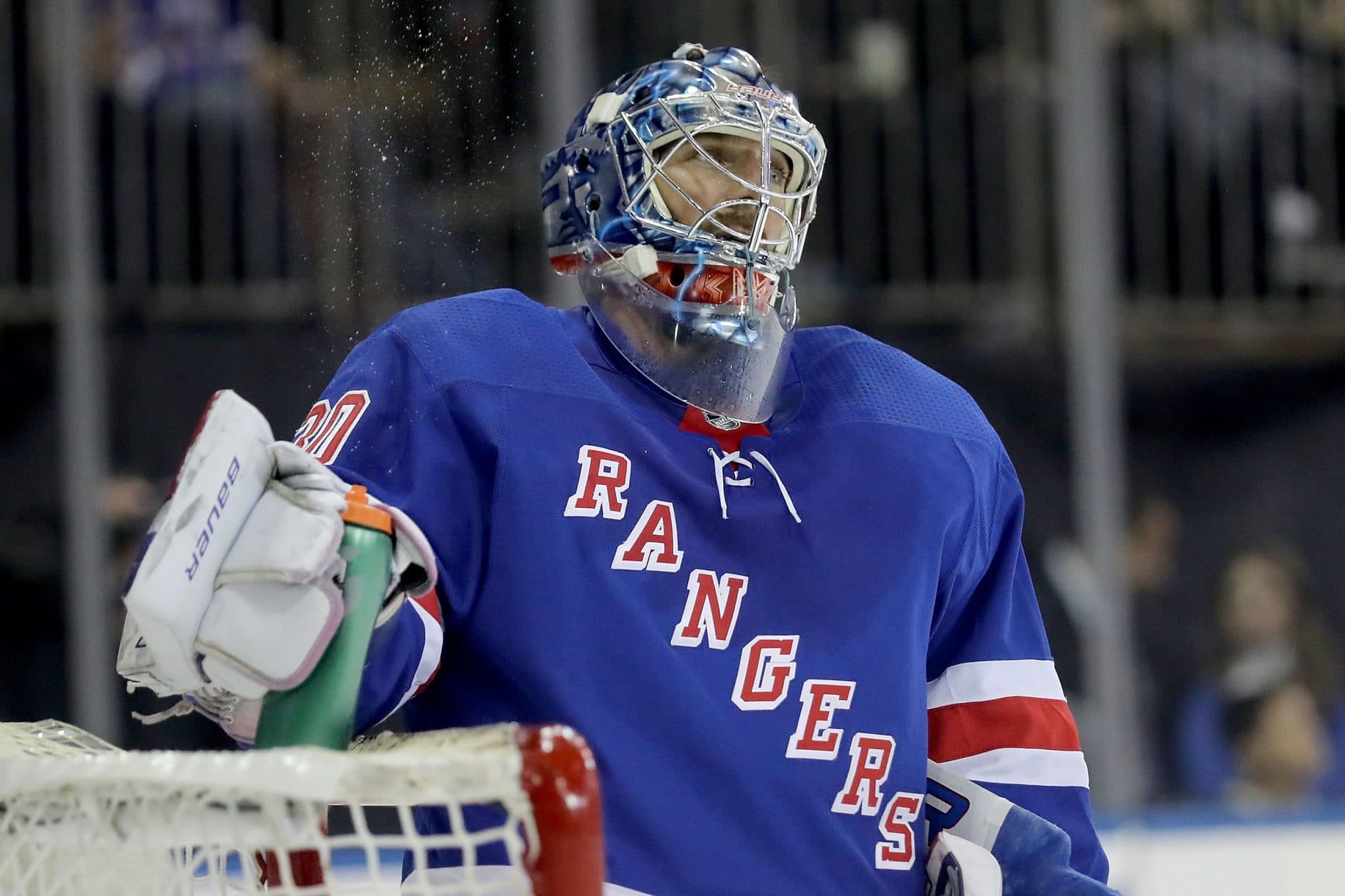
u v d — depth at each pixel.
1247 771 17.91
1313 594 19.02
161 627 4.27
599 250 5.66
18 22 15.49
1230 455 19.14
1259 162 18.73
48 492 15.45
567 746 3.79
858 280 17.59
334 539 4.39
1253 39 18.80
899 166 17.62
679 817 5.06
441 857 5.12
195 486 4.34
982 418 6.14
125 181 15.49
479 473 5.21
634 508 5.28
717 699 5.22
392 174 7.89
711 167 5.60
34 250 15.66
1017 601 6.23
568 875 3.74
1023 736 5.99
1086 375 16.44
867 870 5.35
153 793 3.88
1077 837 5.99
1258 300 18.75
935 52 17.58
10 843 4.25
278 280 15.16
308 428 5.41
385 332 5.48
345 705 4.46
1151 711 18.28
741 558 5.39
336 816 5.41
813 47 17.53
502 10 14.38
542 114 14.58
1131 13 18.55
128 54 15.49
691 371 5.50
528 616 5.11
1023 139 17.27
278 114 15.12
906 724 5.50
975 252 17.52
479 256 12.93
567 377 5.41
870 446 5.70
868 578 5.51
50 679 14.90
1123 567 16.19
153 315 15.30
